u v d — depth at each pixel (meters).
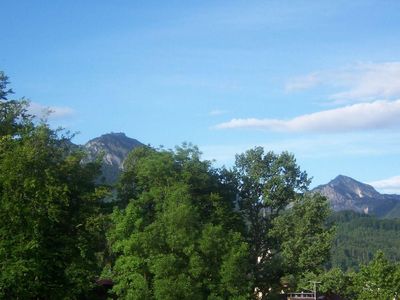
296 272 68.88
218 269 54.00
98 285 49.28
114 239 53.22
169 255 50.44
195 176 65.12
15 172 34.97
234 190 72.75
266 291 70.19
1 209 34.03
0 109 46.31
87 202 43.09
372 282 69.56
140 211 53.47
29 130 42.94
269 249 72.88
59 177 41.75
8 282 32.03
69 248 36.91
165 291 48.59
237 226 66.75
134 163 68.19
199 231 55.16
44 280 34.91
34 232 34.12
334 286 68.88
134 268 50.56
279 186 72.12
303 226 69.56
